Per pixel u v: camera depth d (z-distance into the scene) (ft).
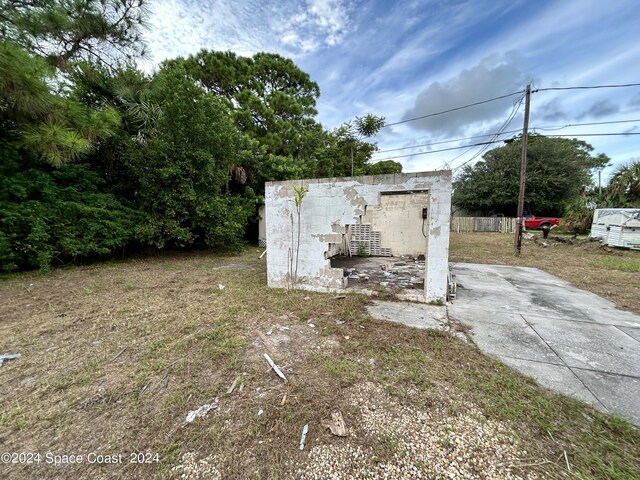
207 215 28.32
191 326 10.53
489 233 57.82
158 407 6.13
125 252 28.09
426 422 5.55
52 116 15.40
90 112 16.88
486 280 18.01
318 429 5.42
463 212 77.15
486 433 5.23
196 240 32.83
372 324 10.73
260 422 5.60
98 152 24.59
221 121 29.99
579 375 7.20
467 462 4.60
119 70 21.98
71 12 17.60
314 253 15.10
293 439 5.18
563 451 4.80
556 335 9.69
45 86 14.10
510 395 6.36
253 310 12.32
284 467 4.60
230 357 8.25
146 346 9.02
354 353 8.48
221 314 11.85
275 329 10.27
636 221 29.91
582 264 23.39
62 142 14.79
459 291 15.42
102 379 7.18
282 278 16.03
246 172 37.55
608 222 33.42
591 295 14.58
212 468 4.59
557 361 7.93
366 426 5.45
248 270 21.84
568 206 50.29
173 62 31.99
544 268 21.97
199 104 27.27
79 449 5.00
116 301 13.76
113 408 6.10
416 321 11.06
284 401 6.22
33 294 14.97
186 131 26.94
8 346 9.04
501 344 9.05
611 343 9.04
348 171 50.24
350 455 4.80
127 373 7.46
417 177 12.81
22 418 5.77
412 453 4.80
